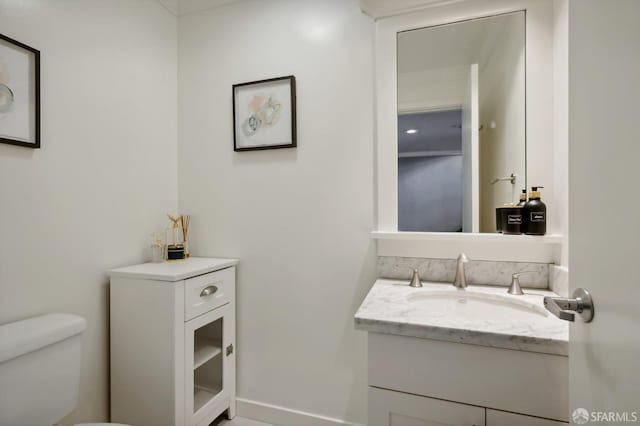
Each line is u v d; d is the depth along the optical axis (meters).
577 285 0.67
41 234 1.21
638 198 0.47
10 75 1.12
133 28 1.61
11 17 1.13
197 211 1.84
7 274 1.11
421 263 1.47
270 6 1.70
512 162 1.35
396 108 1.49
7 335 0.99
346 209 1.57
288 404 1.66
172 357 1.31
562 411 0.80
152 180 1.71
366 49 1.53
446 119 1.43
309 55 1.63
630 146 0.50
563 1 1.19
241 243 1.75
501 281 1.37
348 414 1.57
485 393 0.87
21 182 1.15
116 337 1.40
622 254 0.52
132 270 1.41
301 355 1.64
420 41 1.46
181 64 1.88
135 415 1.37
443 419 0.91
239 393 1.75
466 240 1.34
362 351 1.55
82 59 1.37
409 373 0.94
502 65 1.36
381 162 1.51
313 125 1.62
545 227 1.25
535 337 0.81
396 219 1.49
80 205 1.36
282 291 1.68
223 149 1.79
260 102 1.70
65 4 1.30
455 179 1.42
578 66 0.67
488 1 1.34
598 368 0.59
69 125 1.32
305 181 1.64
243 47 1.75
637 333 0.47
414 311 1.04
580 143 0.66
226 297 1.64
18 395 0.97
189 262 1.63
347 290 1.57
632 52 0.49
